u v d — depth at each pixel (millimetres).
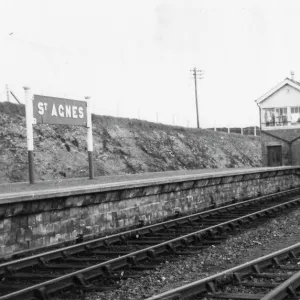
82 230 12812
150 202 16000
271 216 17469
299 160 37781
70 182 18891
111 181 19141
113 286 8180
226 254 10844
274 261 9133
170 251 11141
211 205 20469
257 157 56875
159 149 39625
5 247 10398
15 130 27766
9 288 8016
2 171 23953
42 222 11461
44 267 9477
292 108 37844
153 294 7598
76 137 31875
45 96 18656
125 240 12562
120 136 36531
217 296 7047
